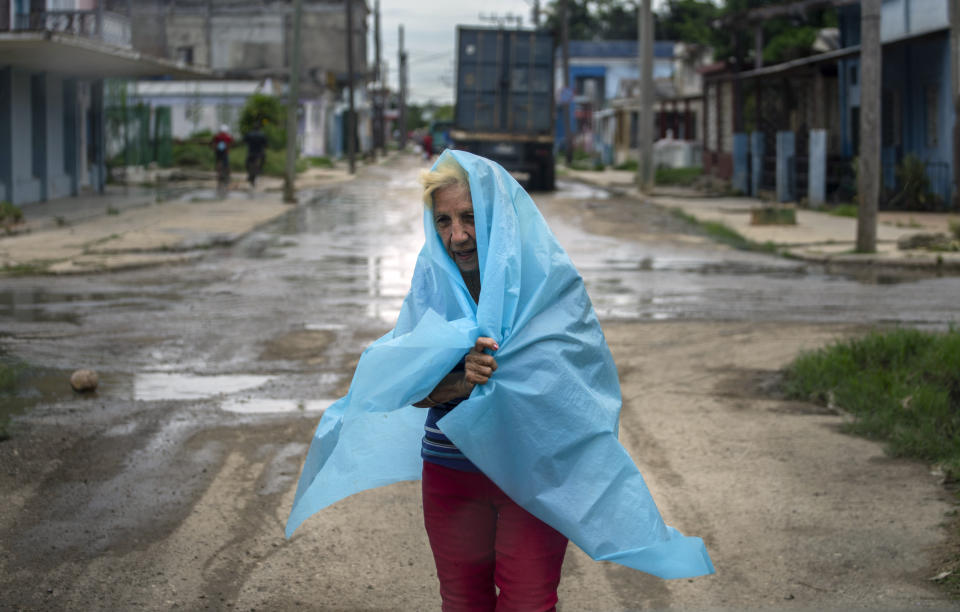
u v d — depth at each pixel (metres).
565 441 2.52
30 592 4.04
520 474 2.54
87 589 4.08
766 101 32.72
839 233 20.16
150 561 4.38
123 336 9.52
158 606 3.94
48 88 25.91
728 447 6.09
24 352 8.73
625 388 7.67
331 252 16.83
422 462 2.87
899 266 15.55
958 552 4.36
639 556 2.51
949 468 5.46
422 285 2.74
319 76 67.25
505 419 2.53
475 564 2.79
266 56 67.50
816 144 26.59
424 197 2.76
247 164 33.72
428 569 4.34
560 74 80.44
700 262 16.16
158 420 6.69
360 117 80.38
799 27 42.12
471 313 2.62
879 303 11.80
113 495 5.21
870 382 7.11
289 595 4.07
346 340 9.47
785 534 4.68
